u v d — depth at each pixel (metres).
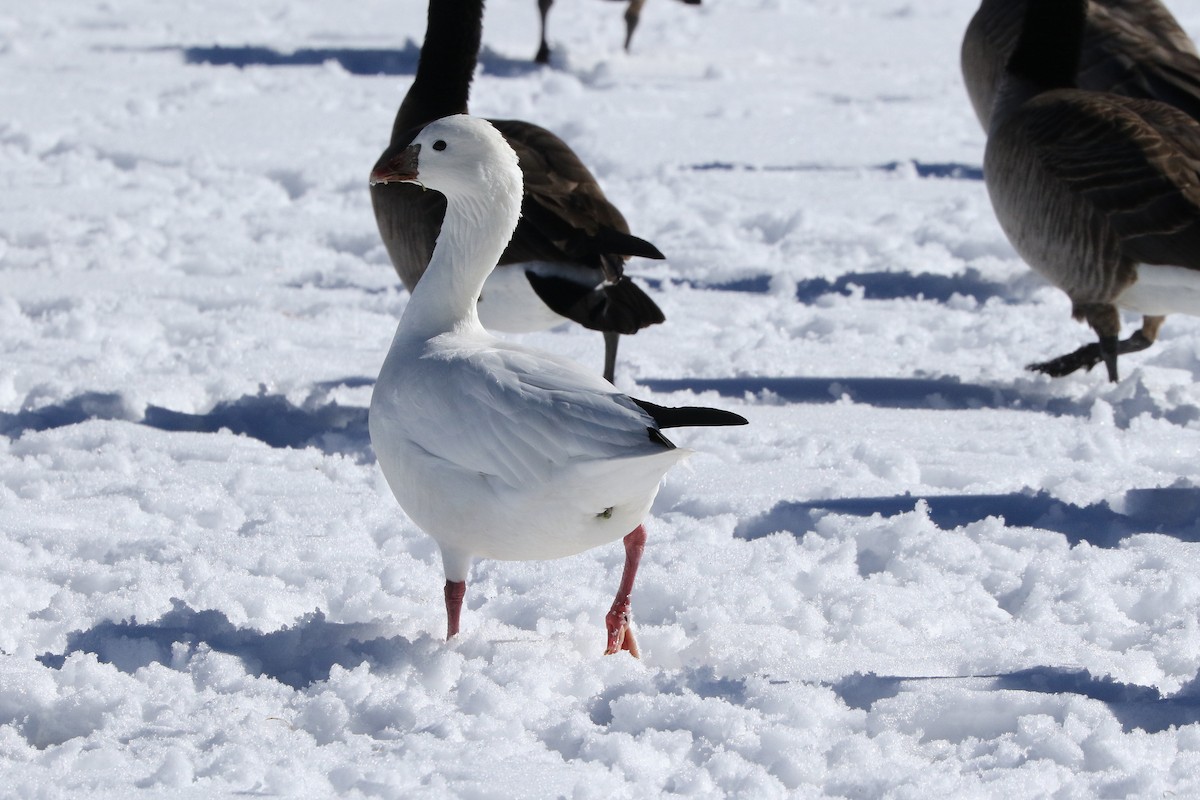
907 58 34.31
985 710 7.20
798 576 9.17
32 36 33.12
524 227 12.08
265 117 25.58
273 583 8.97
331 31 35.50
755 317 16.11
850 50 35.34
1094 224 12.80
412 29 36.03
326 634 8.09
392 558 9.52
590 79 29.81
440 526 7.84
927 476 11.20
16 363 13.65
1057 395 13.42
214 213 19.81
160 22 35.75
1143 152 12.65
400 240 13.19
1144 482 10.92
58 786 6.38
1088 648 8.06
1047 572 9.12
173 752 6.47
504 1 42.31
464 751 6.71
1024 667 7.71
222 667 7.56
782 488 10.85
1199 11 38.09
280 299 16.23
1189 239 12.37
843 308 16.31
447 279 8.40
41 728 7.08
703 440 11.98
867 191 21.56
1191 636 8.16
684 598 8.84
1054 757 6.78
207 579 8.90
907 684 7.49
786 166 23.09
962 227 19.80
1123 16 17.70
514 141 12.82
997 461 11.44
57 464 11.18
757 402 13.23
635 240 12.09
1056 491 10.70
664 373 14.02
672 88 29.25
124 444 11.62
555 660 7.76
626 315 12.12
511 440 7.38
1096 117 13.01
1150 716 7.18
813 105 28.05
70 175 21.17
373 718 7.14
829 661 7.92
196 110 26.08
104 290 16.20
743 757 6.82
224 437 11.91
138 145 23.02
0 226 18.53
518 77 29.25
